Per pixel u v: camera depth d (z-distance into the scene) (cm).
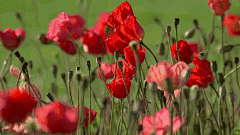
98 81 562
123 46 462
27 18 2508
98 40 483
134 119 449
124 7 466
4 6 3034
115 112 482
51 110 433
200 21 2522
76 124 435
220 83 458
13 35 484
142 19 2794
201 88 454
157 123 439
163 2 3484
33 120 448
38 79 698
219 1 478
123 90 452
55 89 489
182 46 459
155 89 438
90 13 2988
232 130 471
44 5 3203
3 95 432
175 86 438
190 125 477
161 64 439
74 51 497
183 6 3238
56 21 482
